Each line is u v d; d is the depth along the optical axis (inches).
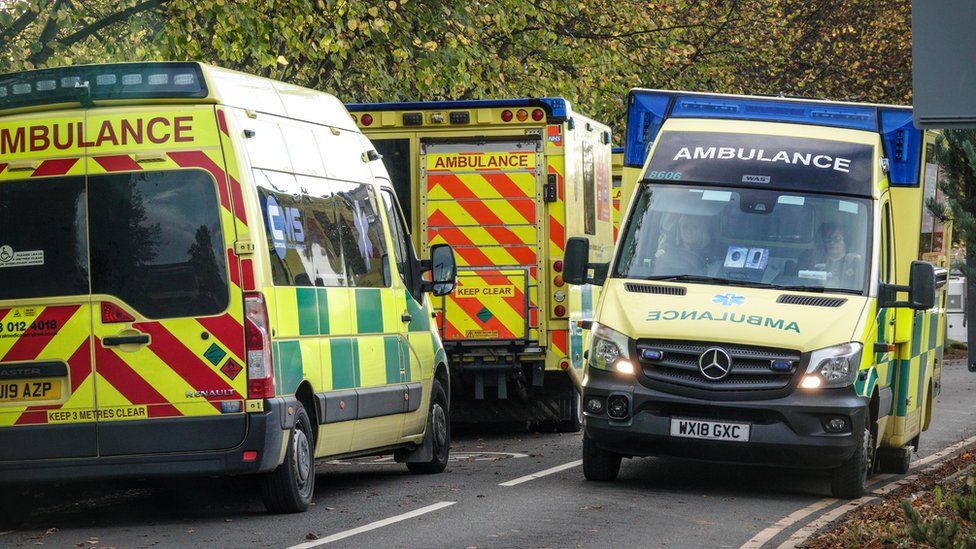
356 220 787.4
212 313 646.5
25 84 659.4
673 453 777.6
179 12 1179.3
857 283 811.4
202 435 642.2
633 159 916.0
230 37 1226.0
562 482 837.2
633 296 808.3
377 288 804.6
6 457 649.0
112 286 649.6
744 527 669.3
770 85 2396.7
